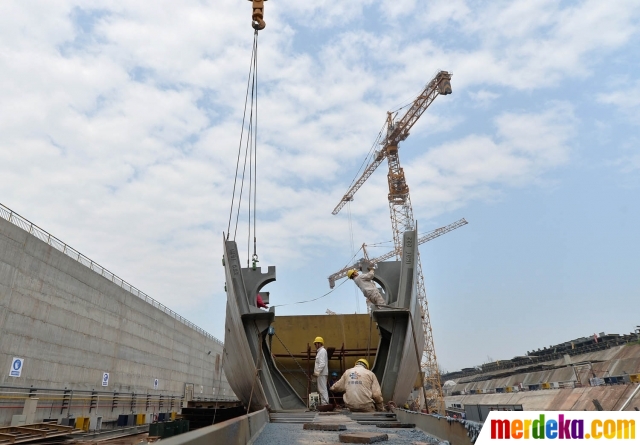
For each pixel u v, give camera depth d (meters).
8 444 13.05
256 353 10.98
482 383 100.75
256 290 12.67
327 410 10.19
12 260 25.58
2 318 24.52
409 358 11.04
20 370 25.64
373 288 11.92
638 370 56.22
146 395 43.41
